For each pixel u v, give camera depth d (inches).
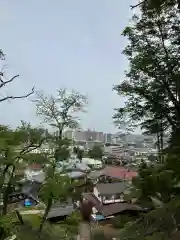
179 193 427.5
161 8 539.8
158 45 726.5
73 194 508.1
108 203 1387.8
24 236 426.9
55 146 581.3
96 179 1620.3
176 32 713.6
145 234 386.9
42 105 1167.6
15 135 526.9
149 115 762.2
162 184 430.6
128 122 809.5
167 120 737.6
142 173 469.1
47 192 497.7
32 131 562.3
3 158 482.9
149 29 720.3
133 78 784.3
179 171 446.0
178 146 536.1
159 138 755.4
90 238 133.3
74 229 437.7
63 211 561.6
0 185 476.1
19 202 590.6
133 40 751.1
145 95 739.4
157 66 711.1
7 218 418.9
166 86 707.4
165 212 376.8
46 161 536.4
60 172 544.7
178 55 712.4
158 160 583.5
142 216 429.1
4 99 631.2
